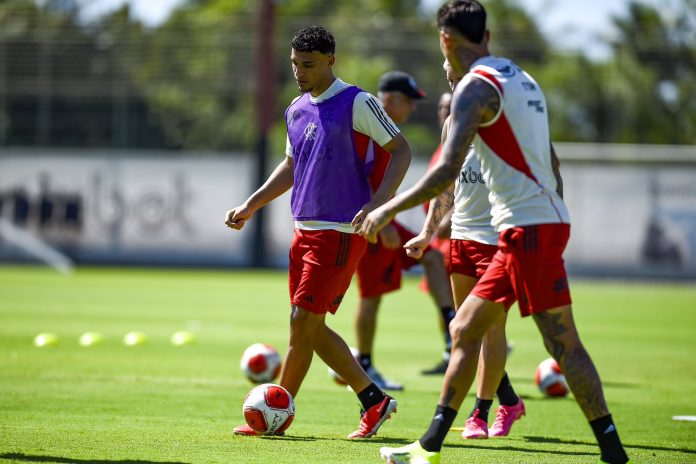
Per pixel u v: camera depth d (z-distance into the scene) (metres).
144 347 40.62
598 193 100.44
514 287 17.25
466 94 16.72
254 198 22.33
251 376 29.78
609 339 48.75
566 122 154.88
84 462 17.98
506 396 23.14
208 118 133.62
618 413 26.92
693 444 22.12
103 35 118.69
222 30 119.75
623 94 142.75
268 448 19.95
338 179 20.84
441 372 35.03
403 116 32.34
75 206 107.75
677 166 99.25
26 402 25.92
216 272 102.12
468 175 22.62
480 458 19.52
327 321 57.34
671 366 38.47
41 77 116.81
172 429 22.20
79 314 55.09
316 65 20.88
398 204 16.55
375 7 194.00
